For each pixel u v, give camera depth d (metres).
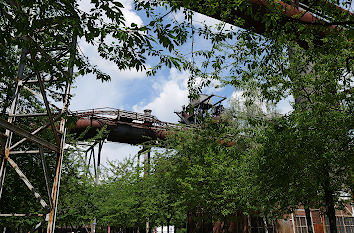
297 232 27.28
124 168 26.41
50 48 8.53
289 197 12.72
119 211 23.45
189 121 34.47
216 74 8.57
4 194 13.09
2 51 5.46
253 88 12.52
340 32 6.83
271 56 7.65
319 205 12.72
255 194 14.60
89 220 22.23
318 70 11.12
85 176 20.41
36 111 14.77
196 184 18.19
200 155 18.38
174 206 21.52
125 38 4.33
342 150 10.30
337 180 12.09
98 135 25.81
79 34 4.37
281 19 6.27
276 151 10.66
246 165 15.05
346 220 29.27
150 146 26.73
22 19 4.50
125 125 31.42
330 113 10.21
